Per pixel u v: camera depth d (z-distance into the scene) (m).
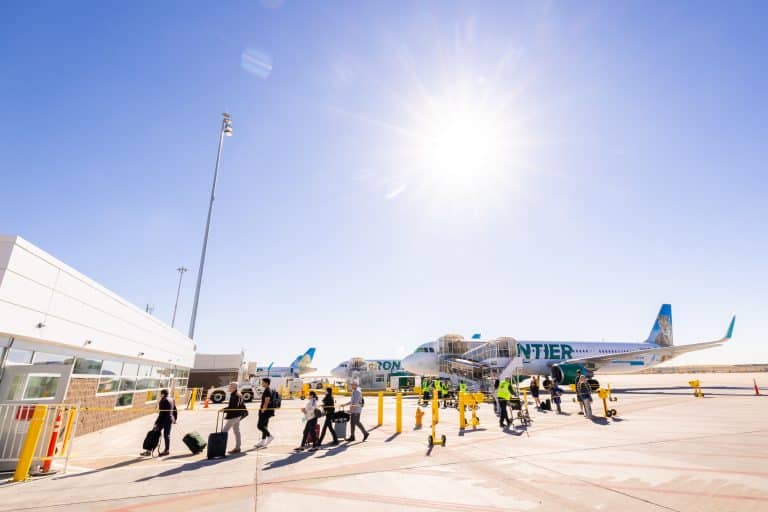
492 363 35.84
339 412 11.96
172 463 8.87
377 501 5.89
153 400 21.64
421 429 14.09
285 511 5.48
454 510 5.46
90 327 13.10
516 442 11.00
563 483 6.75
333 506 5.68
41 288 10.15
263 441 10.86
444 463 8.46
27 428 8.38
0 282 8.57
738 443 10.11
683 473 7.24
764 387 39.44
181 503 5.90
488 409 22.06
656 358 43.84
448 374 40.44
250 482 7.07
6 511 5.63
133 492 6.52
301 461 8.84
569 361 35.50
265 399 10.93
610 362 41.19
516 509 5.47
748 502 5.55
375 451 9.95
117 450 10.75
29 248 9.58
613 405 22.03
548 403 20.30
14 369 8.99
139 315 18.20
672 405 21.22
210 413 21.42
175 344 25.02
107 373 15.48
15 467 8.11
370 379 46.28
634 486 6.48
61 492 6.57
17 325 9.15
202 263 30.17
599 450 9.62
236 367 38.25
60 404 8.66
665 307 52.41
